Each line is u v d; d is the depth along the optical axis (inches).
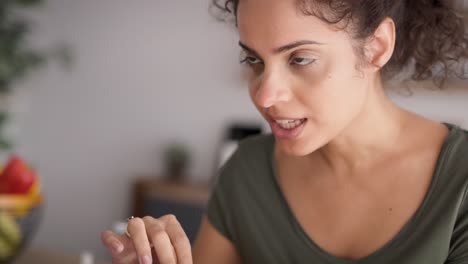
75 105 124.9
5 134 123.9
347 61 29.7
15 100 126.0
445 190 32.8
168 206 110.3
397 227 33.6
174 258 32.7
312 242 35.8
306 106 30.0
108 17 120.5
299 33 28.5
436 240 32.7
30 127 128.3
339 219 35.1
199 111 115.9
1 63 110.3
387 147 34.1
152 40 118.0
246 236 38.0
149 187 112.0
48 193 128.5
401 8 32.3
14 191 43.0
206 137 115.7
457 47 34.9
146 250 32.1
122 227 86.0
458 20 34.5
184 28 115.4
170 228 33.8
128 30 119.5
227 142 112.0
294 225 36.4
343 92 30.0
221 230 39.3
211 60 114.2
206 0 113.3
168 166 116.6
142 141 120.8
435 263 32.9
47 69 125.6
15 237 42.1
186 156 115.1
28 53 118.7
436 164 33.4
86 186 125.8
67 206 127.4
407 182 33.8
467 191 32.4
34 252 47.8
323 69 29.3
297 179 36.8
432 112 99.0
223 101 114.0
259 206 37.7
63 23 123.8
